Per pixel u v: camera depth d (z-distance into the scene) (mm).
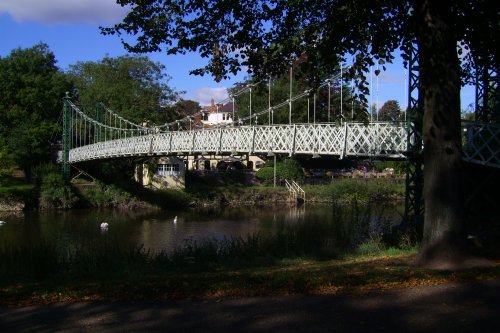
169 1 11836
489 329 5789
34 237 28469
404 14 11750
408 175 16828
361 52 12227
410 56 12766
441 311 6508
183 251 14102
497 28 11883
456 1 10938
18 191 44844
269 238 15867
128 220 38188
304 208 46406
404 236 14695
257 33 12477
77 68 74062
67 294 7930
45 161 54594
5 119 55438
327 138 20781
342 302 7004
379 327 5953
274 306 6910
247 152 26625
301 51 12195
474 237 13055
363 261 11086
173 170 53812
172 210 47094
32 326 6375
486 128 14797
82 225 34781
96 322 6441
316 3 11570
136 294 7789
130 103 60656
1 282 10359
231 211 45375
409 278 8320
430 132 9984
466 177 16141
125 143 42750
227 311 6746
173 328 6113
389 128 17859
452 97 9836
